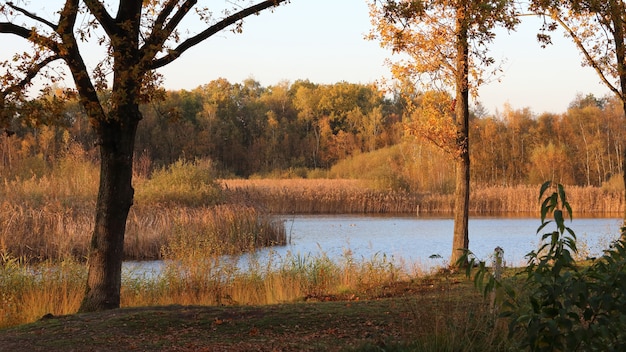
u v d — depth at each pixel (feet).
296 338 28.71
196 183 115.14
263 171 293.02
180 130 274.36
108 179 38.58
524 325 17.79
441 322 25.29
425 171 183.32
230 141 306.55
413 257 78.33
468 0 46.62
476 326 24.25
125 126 38.09
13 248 73.41
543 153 236.43
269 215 102.63
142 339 28.86
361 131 319.68
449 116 53.83
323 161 314.55
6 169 124.57
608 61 53.83
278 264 66.03
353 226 120.57
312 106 336.29
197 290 49.52
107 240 38.55
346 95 339.98
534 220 133.28
